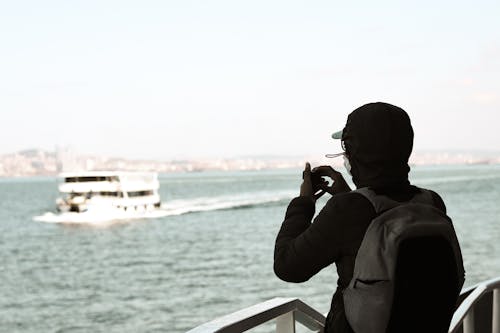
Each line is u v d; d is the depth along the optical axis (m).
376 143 1.75
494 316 3.16
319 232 1.70
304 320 2.18
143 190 119.88
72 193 119.31
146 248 95.81
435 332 1.68
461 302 2.90
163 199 177.88
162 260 85.94
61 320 56.69
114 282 73.25
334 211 1.70
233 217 130.62
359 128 1.77
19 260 90.12
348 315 1.67
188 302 61.62
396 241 1.60
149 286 70.25
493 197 165.38
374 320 1.62
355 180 1.83
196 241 101.31
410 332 1.63
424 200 1.76
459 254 1.71
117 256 90.12
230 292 65.25
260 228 114.19
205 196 190.62
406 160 1.78
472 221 115.12
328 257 1.71
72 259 89.06
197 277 74.00
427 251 1.61
